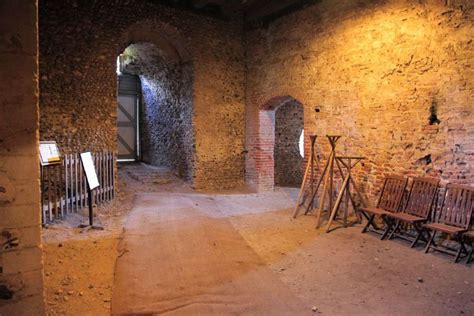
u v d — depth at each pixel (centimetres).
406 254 427
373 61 569
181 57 829
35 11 210
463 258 411
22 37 207
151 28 764
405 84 524
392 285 339
